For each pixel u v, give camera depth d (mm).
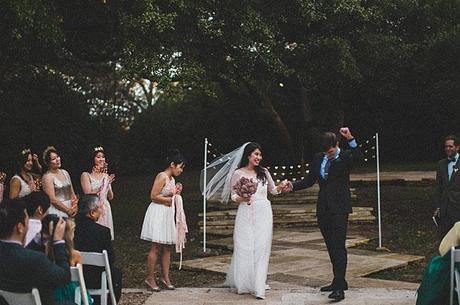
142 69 10711
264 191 7352
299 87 17766
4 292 4078
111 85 33656
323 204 6938
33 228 4609
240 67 12625
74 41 13406
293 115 21047
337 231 6828
